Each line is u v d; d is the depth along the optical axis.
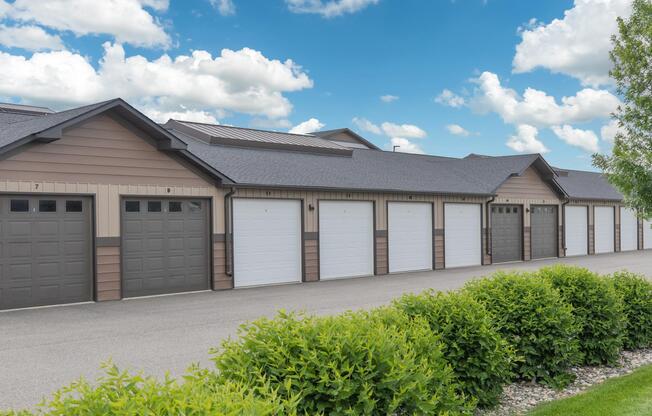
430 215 20.91
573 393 6.10
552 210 26.39
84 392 2.58
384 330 3.97
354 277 18.34
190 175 14.65
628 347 8.01
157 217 14.13
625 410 5.27
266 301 12.99
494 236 23.58
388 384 3.47
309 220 17.25
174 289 14.39
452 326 5.39
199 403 2.40
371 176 20.06
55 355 7.88
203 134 19.66
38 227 12.30
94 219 12.99
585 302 7.17
